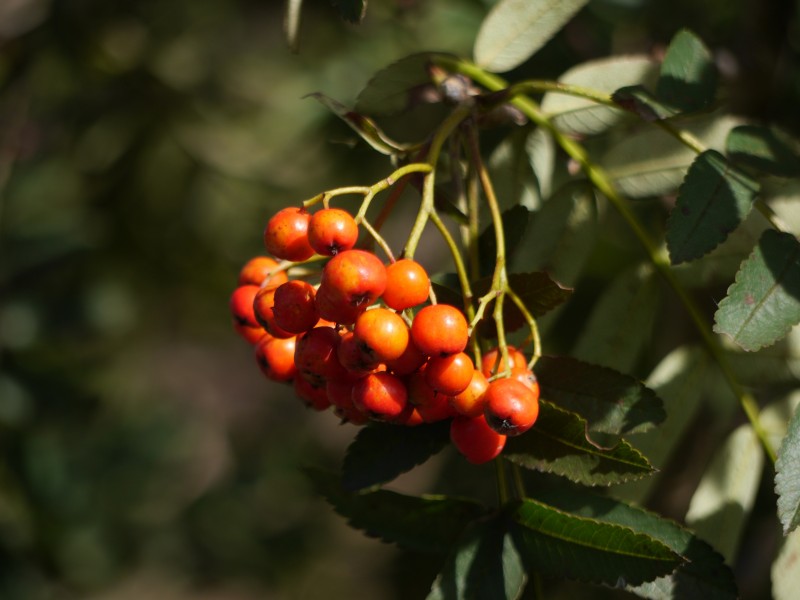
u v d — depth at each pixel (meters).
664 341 0.51
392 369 0.37
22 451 0.65
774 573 0.40
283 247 0.38
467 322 0.39
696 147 0.40
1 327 0.64
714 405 0.51
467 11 0.61
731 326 0.37
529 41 0.43
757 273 0.38
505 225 0.40
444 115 0.58
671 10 0.53
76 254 0.66
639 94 0.40
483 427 0.38
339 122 0.64
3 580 0.65
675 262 0.38
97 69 0.67
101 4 0.65
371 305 0.38
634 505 0.39
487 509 0.39
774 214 0.39
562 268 0.43
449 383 0.37
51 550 0.66
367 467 0.39
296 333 0.38
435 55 0.43
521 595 0.39
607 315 0.43
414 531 0.40
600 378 0.39
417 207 0.66
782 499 0.37
